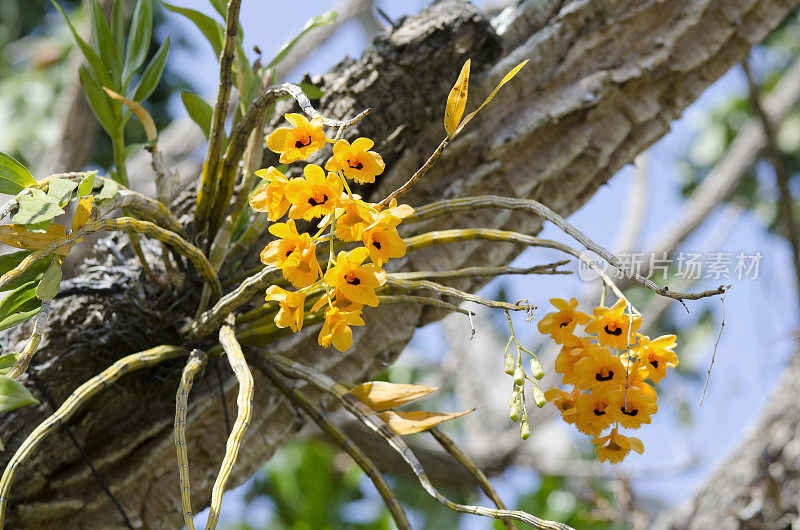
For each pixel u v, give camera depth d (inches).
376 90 113.7
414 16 115.3
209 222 109.4
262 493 269.7
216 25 110.4
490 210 115.9
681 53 119.3
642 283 100.3
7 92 255.1
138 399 110.7
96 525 110.5
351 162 98.7
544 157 116.9
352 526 262.5
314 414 107.0
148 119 109.7
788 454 160.1
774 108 261.9
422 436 235.9
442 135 115.5
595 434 101.9
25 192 101.3
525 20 118.4
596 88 117.2
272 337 107.1
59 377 108.9
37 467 109.1
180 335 109.0
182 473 100.3
